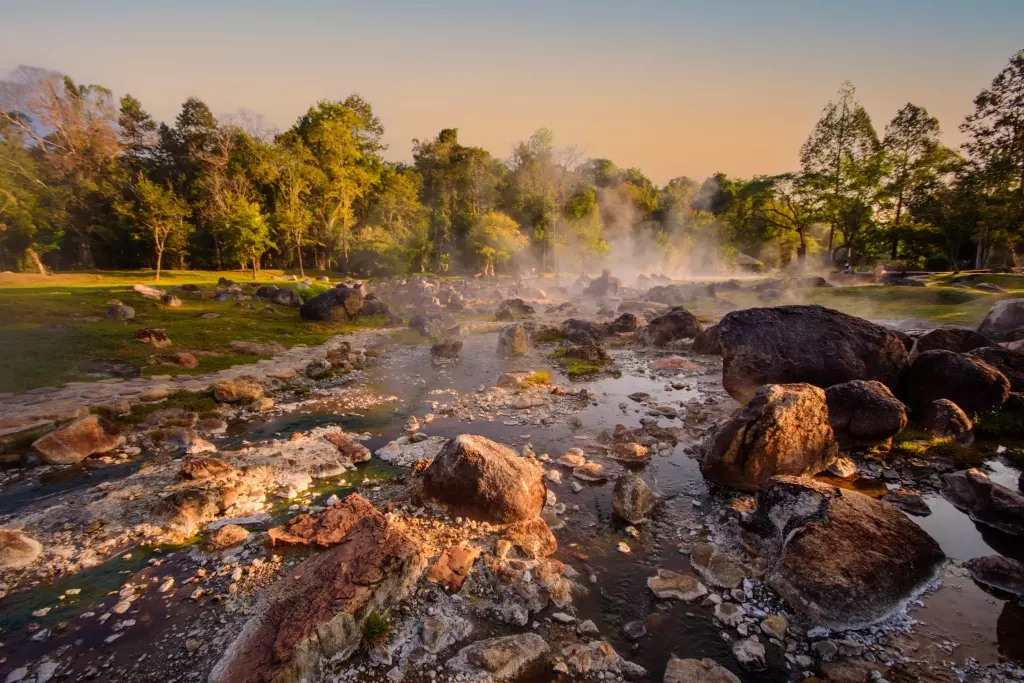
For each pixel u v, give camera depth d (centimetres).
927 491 937
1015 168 4238
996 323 2042
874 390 1107
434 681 538
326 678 539
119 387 1591
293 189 6378
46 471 1070
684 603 661
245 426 1359
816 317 1418
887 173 5153
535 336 2669
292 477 1020
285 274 6175
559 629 618
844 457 1036
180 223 5203
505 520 820
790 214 5925
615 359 2203
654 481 1011
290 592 622
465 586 670
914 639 591
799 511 743
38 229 4528
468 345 2541
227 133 6712
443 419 1405
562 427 1336
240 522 857
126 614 645
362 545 684
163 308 2717
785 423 941
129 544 795
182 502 866
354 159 7750
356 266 7325
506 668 551
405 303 4194
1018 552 752
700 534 823
